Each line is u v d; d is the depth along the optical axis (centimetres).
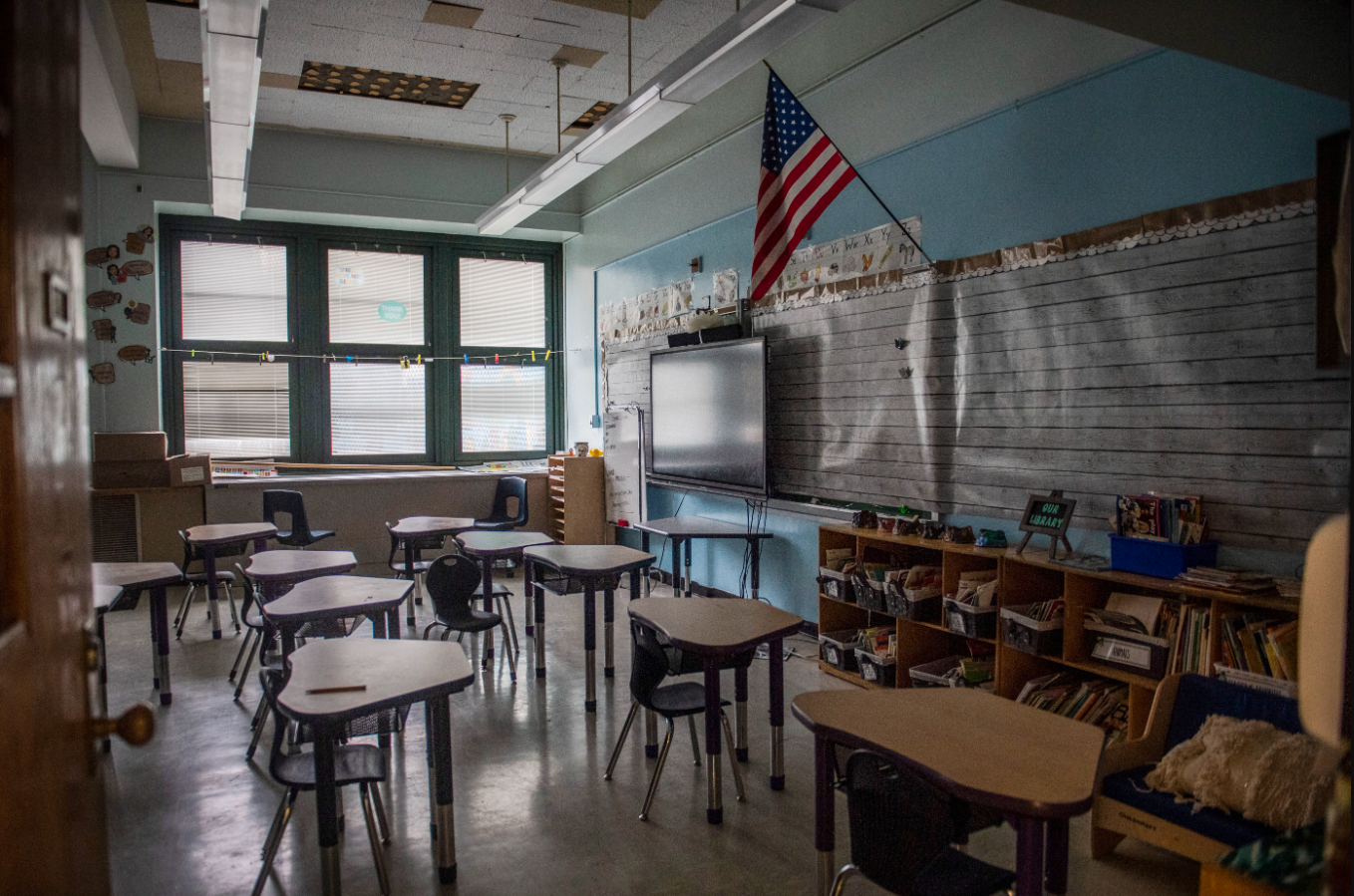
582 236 863
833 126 512
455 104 685
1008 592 376
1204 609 303
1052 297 377
